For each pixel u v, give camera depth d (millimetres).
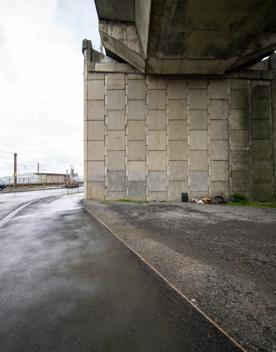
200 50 13727
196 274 4273
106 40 15352
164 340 2531
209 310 3104
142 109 16938
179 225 8531
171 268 4582
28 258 5234
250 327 2734
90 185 16781
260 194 17125
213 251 5586
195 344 2463
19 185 47812
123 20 14539
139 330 2707
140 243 6305
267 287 3742
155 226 8367
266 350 2363
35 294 3596
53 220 9695
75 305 3270
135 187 16812
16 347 2457
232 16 10859
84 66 17047
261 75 17344
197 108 17109
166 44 13047
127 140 16859
